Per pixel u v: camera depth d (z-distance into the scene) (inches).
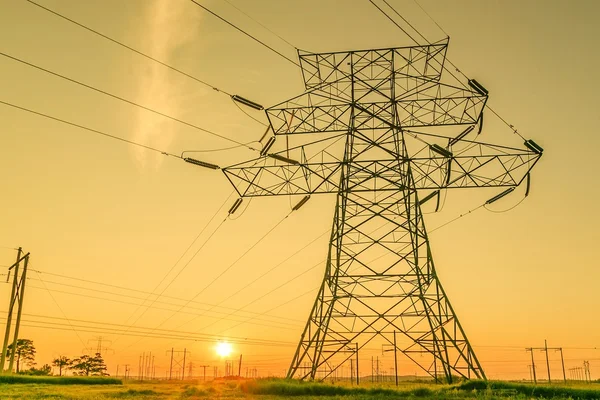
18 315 2266.2
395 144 1664.6
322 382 1798.7
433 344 1764.3
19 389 1748.3
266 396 1492.4
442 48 1443.2
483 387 1583.4
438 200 1756.9
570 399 1354.6
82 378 2516.0
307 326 1841.8
